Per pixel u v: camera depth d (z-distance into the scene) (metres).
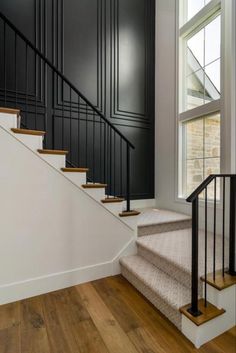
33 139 1.97
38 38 3.04
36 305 1.88
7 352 1.40
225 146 2.63
